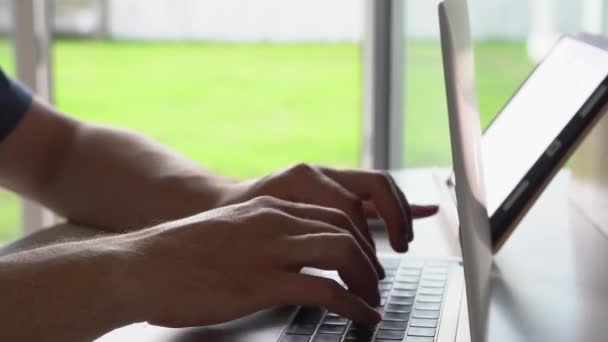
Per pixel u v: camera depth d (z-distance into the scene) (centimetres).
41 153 102
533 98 94
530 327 63
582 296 70
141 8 1298
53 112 106
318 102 1295
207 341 61
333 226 67
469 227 52
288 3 1291
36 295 58
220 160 1205
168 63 1304
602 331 62
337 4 1286
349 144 1246
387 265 78
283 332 62
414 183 116
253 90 1296
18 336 57
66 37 1282
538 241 86
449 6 52
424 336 60
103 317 59
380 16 245
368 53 249
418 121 263
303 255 64
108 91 1288
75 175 98
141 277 61
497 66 432
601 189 87
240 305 61
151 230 66
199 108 1282
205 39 1319
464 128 54
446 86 50
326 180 81
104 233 91
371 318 62
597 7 237
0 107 101
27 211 278
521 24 412
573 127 76
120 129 104
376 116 250
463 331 61
